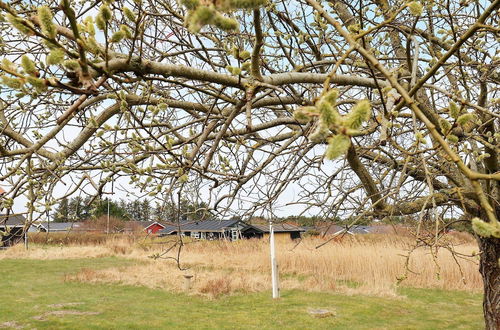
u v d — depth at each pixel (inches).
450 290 526.3
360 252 593.6
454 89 175.9
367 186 158.2
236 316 424.8
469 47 157.5
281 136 185.3
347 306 455.2
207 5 37.2
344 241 641.6
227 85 93.3
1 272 679.7
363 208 159.0
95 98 123.3
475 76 163.8
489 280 196.2
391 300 480.1
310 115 40.2
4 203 118.3
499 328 191.3
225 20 36.8
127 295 523.2
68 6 51.6
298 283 571.2
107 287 569.0
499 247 193.5
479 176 42.8
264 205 153.6
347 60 161.2
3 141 150.7
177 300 496.1
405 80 169.3
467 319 404.5
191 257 766.5
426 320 401.7
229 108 159.5
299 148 141.5
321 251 644.1
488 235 41.4
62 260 799.1
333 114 37.3
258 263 691.4
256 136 166.6
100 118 134.6
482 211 172.9
